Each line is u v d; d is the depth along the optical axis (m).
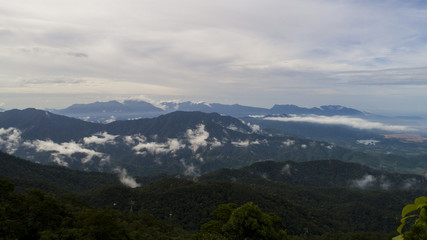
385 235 88.38
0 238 36.38
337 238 94.62
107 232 44.03
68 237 40.66
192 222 103.00
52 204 50.12
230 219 34.72
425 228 7.59
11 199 45.94
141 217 80.06
